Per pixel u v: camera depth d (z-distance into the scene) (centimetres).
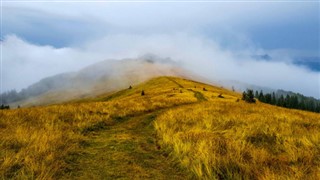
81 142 1343
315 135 1306
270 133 1441
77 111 2345
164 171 983
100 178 900
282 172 851
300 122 1928
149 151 1230
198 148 1062
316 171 850
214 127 1616
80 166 1004
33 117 1917
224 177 879
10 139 1198
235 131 1484
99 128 1820
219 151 1034
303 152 1034
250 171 880
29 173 877
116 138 1483
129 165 1028
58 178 880
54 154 1041
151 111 3106
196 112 2428
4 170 880
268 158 998
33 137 1223
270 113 2591
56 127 1584
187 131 1440
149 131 1742
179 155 1089
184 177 930
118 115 2406
